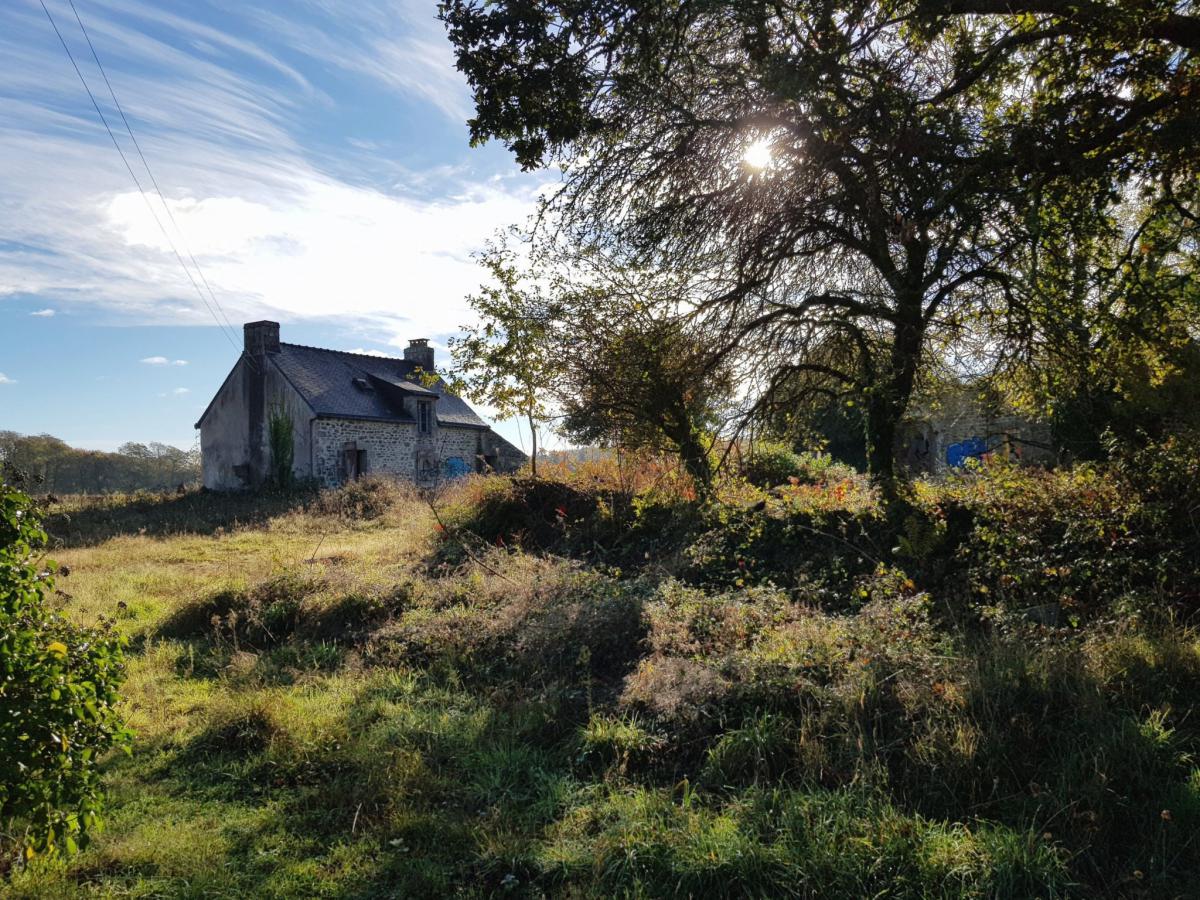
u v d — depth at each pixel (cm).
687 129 963
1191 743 406
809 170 877
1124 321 757
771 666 540
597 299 1160
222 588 965
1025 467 869
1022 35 739
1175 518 622
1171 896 326
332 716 605
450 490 1767
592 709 569
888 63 805
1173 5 662
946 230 822
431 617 847
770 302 1017
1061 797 382
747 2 782
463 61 823
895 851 358
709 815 412
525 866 395
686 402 1138
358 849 420
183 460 5694
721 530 966
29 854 356
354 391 3130
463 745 550
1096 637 518
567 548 1147
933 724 443
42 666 343
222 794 496
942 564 741
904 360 962
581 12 802
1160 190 841
